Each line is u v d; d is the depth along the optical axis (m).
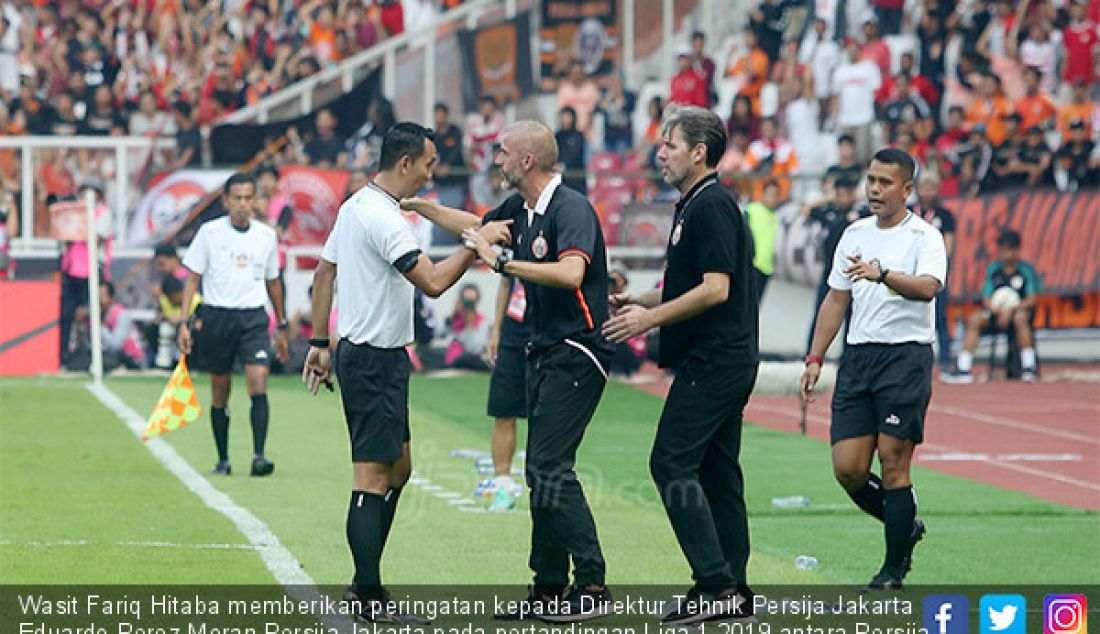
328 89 85.00
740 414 27.72
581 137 81.75
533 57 86.88
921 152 82.25
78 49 85.88
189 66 89.50
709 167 27.16
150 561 31.61
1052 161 79.38
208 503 39.38
